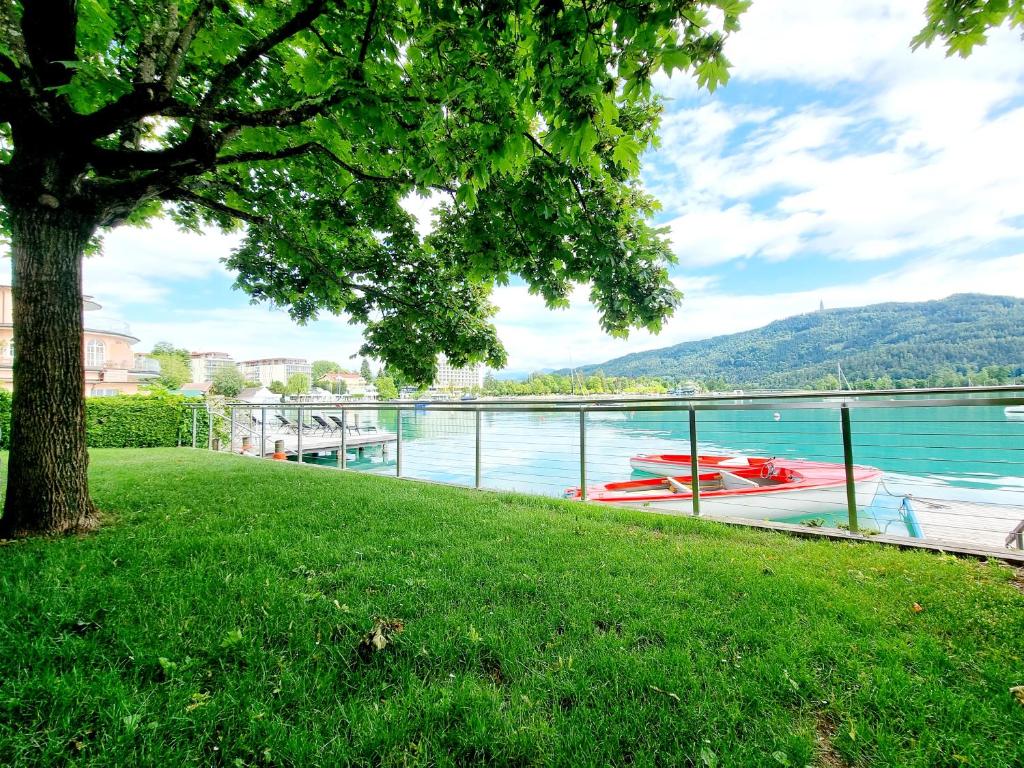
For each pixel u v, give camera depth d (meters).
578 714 1.35
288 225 5.35
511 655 1.64
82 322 3.26
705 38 1.68
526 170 2.98
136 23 3.37
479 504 4.11
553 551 2.81
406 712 1.33
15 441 2.99
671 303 3.17
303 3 3.11
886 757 1.20
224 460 7.57
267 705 1.34
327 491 4.55
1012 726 1.29
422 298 5.65
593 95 1.88
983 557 2.70
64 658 1.52
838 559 2.68
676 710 1.37
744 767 1.16
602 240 2.95
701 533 3.29
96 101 3.27
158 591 2.04
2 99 2.63
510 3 1.97
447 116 2.39
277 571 2.35
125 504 3.87
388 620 1.86
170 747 1.18
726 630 1.83
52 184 3.00
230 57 3.60
